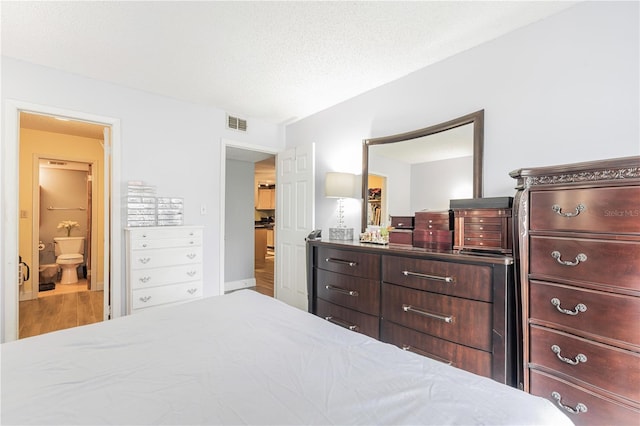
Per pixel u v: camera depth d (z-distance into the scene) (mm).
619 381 1111
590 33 1653
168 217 2998
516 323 1480
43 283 4637
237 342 1107
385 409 725
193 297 2969
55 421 681
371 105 2883
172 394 786
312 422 681
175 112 3164
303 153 3406
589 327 1188
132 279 2637
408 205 2523
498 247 1726
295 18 1834
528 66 1882
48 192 5320
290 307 1530
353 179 2922
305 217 3342
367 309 2162
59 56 2324
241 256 4938
